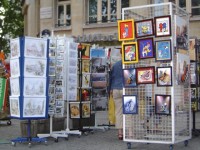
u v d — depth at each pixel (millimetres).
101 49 12594
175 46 8453
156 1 22656
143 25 8555
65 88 10445
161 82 8359
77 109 11000
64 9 25875
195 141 9609
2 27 39969
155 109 8430
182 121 8945
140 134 8719
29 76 9281
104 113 17391
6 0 39719
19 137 10008
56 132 10375
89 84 11359
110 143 9461
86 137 10523
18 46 9281
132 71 8734
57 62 10211
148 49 8516
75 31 24531
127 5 23578
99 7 24266
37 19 29688
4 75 13508
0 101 13094
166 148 8680
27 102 9266
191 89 10148
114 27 23516
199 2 21484
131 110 8711
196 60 10133
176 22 8477
